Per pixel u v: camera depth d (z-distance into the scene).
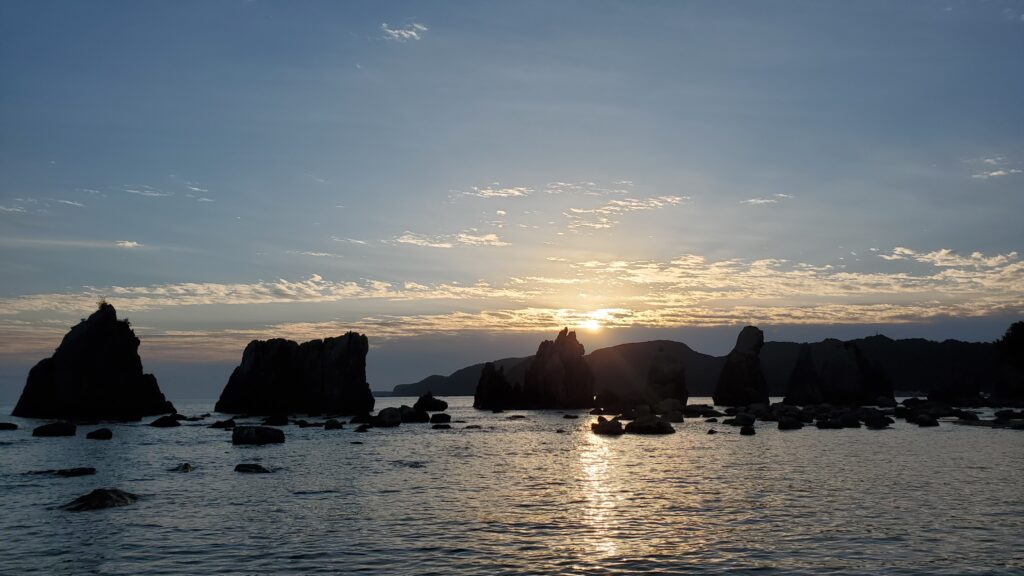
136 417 105.75
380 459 55.03
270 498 35.94
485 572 22.55
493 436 80.44
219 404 131.75
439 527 28.97
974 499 34.84
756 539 26.70
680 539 26.78
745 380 149.75
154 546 25.72
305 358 132.12
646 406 117.94
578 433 85.00
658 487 39.56
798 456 55.28
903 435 75.56
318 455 58.09
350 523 29.70
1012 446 61.78
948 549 25.09
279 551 25.06
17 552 24.89
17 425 88.88
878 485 39.50
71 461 52.16
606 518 30.78
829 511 32.00
